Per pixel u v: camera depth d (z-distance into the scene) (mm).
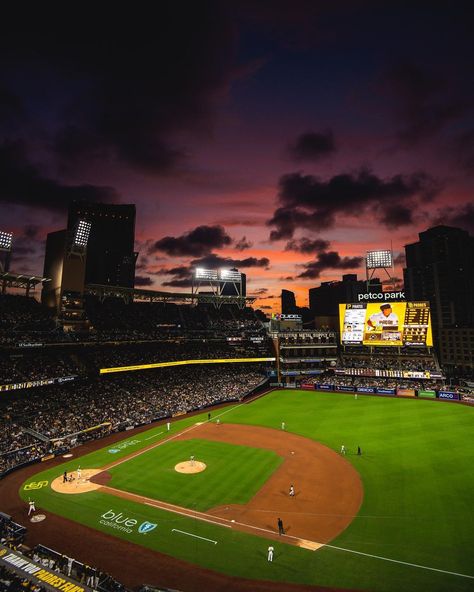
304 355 94938
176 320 91250
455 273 151375
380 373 82938
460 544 24062
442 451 41656
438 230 159875
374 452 42406
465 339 97188
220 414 63562
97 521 28469
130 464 40531
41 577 20641
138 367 68812
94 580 20406
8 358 57812
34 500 32281
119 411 58688
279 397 77312
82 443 48375
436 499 30406
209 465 39812
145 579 21641
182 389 73625
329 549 24172
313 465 39156
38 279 65250
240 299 101125
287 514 28984
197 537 26031
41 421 50250
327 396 76812
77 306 72750
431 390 72125
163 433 52469
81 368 63781
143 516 29141
